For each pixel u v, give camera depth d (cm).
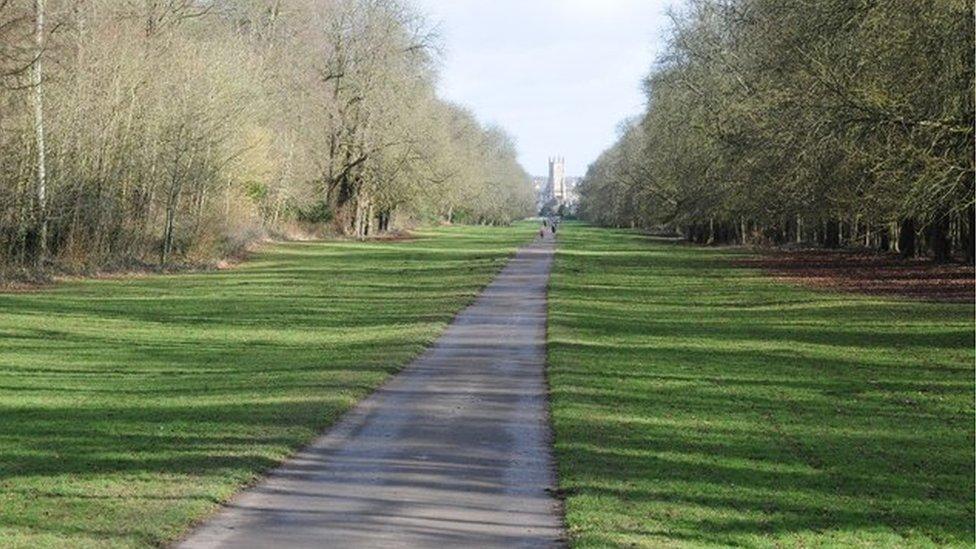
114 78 4900
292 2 7906
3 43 3747
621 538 959
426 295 4059
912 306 3397
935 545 970
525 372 2102
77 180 4609
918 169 2948
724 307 3553
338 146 8488
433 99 8994
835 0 2975
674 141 7019
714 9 5912
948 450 1394
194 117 5378
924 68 2828
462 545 955
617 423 1539
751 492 1153
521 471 1256
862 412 1672
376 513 1064
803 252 6962
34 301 3519
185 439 1400
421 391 1861
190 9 6462
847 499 1136
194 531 995
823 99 3033
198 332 2853
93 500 1077
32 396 1770
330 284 4584
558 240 10462
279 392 1814
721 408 1692
